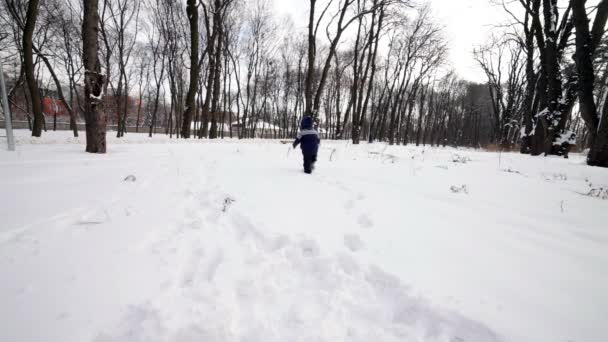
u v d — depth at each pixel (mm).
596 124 8523
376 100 42625
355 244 2600
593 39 8922
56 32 20891
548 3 11320
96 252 2242
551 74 11320
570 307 1735
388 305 1818
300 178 5527
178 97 30734
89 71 7277
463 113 52781
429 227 3047
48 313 1548
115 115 37688
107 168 5598
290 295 1890
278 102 40469
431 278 2023
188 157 8000
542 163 8797
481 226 3156
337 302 1837
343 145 15500
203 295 1809
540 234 2979
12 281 1805
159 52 27016
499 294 1855
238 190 4375
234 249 2459
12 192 3631
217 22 19328
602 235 2971
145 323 1537
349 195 4277
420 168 7516
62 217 2918
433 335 1593
